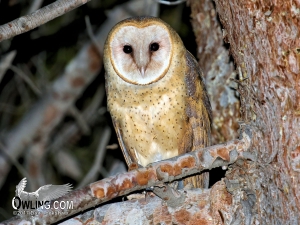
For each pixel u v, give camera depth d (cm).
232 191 739
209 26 1144
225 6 729
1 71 1302
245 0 685
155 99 959
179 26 1392
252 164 722
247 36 700
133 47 962
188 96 966
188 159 718
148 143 991
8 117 1548
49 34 1439
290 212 688
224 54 1120
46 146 1475
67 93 1439
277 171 696
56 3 726
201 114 980
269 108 697
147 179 707
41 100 1458
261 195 719
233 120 1098
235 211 738
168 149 994
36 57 1468
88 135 1527
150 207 771
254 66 703
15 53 1310
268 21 675
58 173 1513
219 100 1112
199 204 767
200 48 1162
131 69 961
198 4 1153
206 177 947
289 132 683
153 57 959
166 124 966
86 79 1443
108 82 998
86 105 1595
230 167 742
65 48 1516
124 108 980
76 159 1516
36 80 1500
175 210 768
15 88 1532
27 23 712
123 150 1030
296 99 676
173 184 911
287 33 666
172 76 958
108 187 693
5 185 1498
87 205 691
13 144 1442
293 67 670
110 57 985
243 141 724
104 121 1507
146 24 969
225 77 1110
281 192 695
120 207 771
